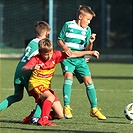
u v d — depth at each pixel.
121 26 98.69
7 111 24.33
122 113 24.17
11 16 82.50
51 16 59.59
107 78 46.25
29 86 19.75
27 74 20.25
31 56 20.34
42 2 82.12
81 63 21.89
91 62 71.25
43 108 19.27
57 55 19.88
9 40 81.69
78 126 19.66
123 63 69.38
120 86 38.97
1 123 20.31
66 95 21.72
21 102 28.03
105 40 92.12
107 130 18.67
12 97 20.66
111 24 98.94
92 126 19.73
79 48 22.22
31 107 25.95
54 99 19.47
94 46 84.06
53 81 42.03
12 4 82.75
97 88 37.22
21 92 20.88
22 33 82.25
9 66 58.00
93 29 83.56
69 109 21.67
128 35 98.69
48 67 19.58
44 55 19.31
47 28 20.77
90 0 82.56
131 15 98.31
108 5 94.12
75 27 22.09
